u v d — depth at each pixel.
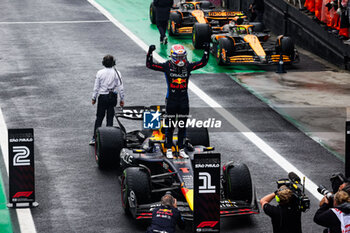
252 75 74.50
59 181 44.56
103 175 45.75
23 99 63.09
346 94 66.94
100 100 50.38
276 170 46.78
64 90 66.50
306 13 88.19
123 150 43.25
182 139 40.84
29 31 94.06
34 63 76.94
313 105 63.16
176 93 40.53
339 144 52.72
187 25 95.06
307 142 53.03
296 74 75.19
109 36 91.94
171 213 32.25
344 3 76.50
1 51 82.38
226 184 38.84
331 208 29.83
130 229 37.56
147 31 95.56
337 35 79.31
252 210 37.25
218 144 52.19
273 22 97.12
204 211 33.62
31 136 39.69
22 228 37.53
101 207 40.53
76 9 110.69
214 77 73.19
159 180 40.47
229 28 81.81
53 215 39.31
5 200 41.25
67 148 50.84
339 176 33.72
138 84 69.25
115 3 116.62
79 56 80.69
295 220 31.12
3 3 115.38
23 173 40.03
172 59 40.06
